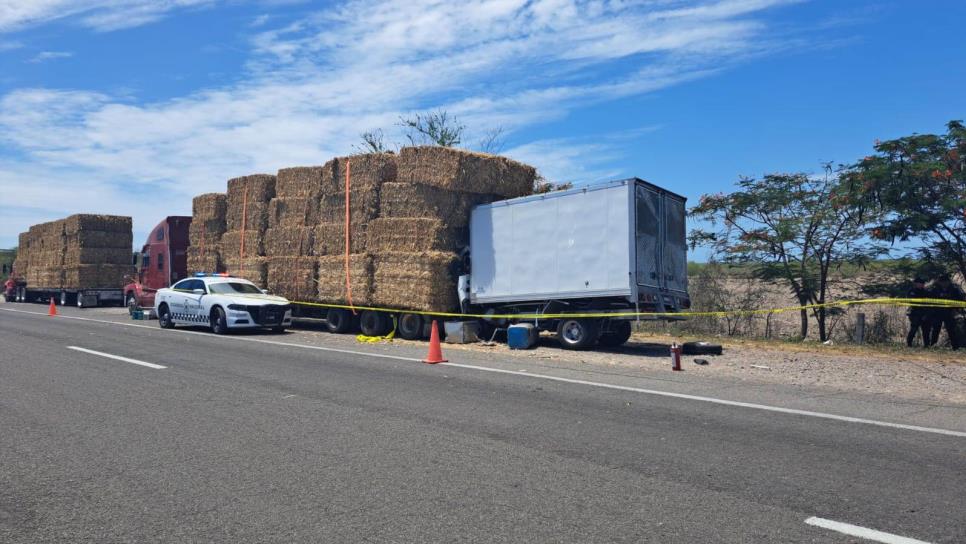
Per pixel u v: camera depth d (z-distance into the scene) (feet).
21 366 36.58
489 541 13.35
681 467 18.16
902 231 49.62
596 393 28.81
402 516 14.70
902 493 16.10
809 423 23.30
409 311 51.37
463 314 50.42
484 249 50.11
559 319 46.85
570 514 14.76
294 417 24.12
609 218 43.55
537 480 17.08
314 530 13.97
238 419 23.81
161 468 18.17
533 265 47.19
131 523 14.40
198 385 30.66
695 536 13.58
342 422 23.35
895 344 50.06
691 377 34.12
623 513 14.82
